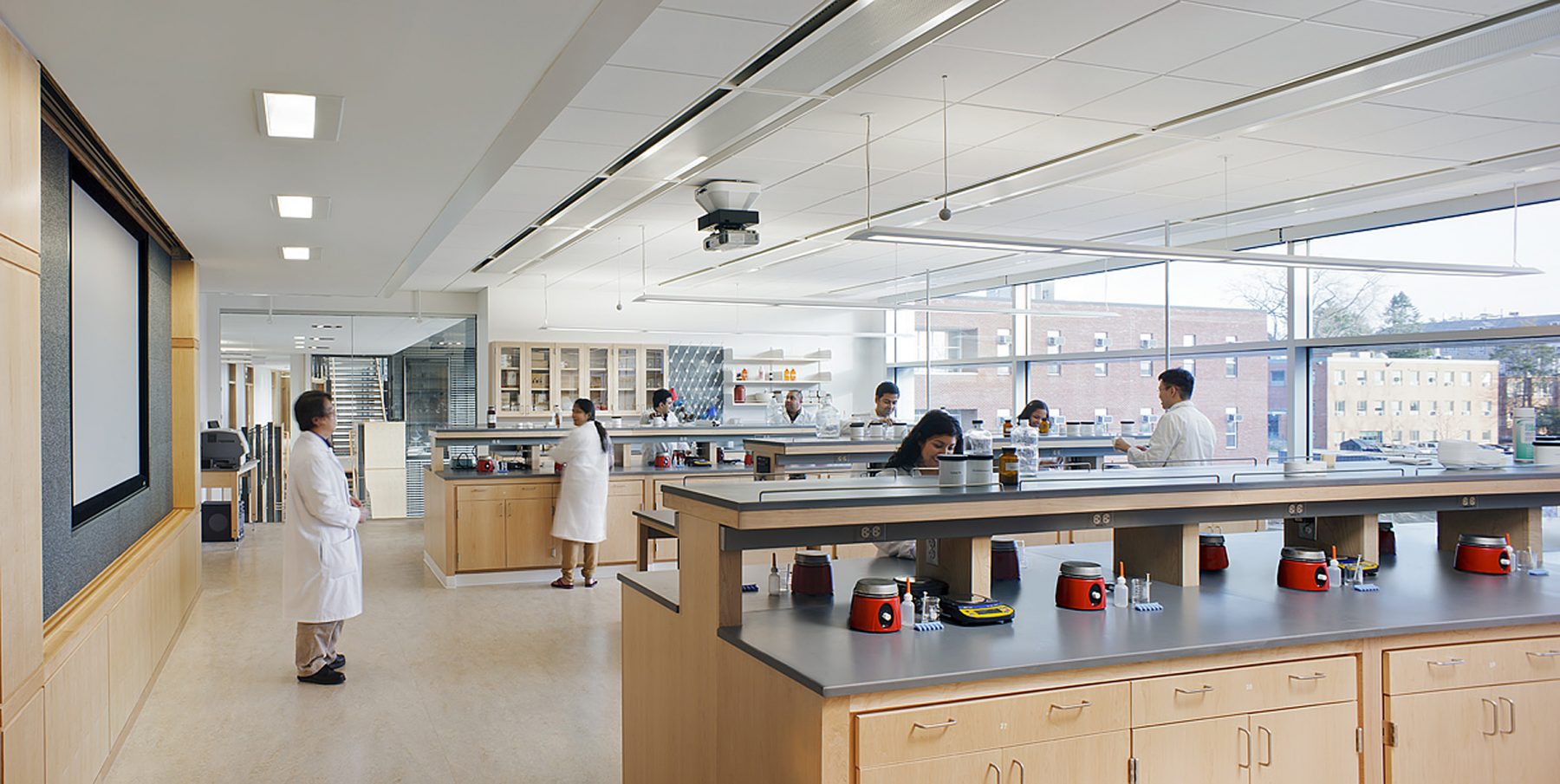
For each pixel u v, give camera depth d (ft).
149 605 16.20
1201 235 27.73
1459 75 14.21
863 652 8.04
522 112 11.96
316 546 16.58
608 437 26.43
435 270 33.22
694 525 9.46
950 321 40.98
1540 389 21.31
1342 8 11.71
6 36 8.73
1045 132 16.97
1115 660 8.03
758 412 43.16
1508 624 9.59
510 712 15.25
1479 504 12.12
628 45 12.23
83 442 13.21
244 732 14.39
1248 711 8.64
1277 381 27.14
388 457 39.14
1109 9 11.72
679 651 9.84
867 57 12.95
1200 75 14.06
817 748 7.15
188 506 23.03
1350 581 11.07
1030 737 7.78
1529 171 19.90
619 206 22.99
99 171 13.83
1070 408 34.86
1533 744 9.78
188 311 23.41
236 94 11.02
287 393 38.11
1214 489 10.53
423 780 12.62
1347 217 24.89
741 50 12.42
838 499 8.88
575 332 39.99
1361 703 9.11
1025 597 10.43
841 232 26.99
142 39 9.26
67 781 10.67
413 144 13.21
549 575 26.45
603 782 12.53
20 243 8.96
